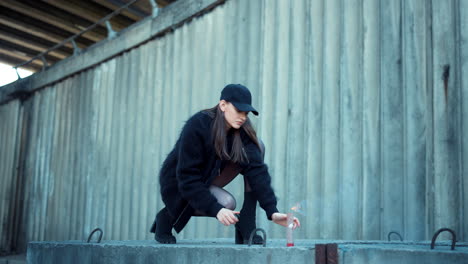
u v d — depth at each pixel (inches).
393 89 167.6
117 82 308.3
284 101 204.4
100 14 344.2
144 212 265.3
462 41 150.7
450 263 57.4
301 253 66.4
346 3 187.6
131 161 283.1
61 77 359.6
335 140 182.9
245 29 227.9
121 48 305.4
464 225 142.7
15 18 356.2
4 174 400.5
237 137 89.0
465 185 143.9
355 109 178.7
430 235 150.9
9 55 421.1
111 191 293.9
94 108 323.9
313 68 194.9
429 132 156.3
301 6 205.0
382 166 165.9
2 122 419.8
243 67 224.8
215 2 244.2
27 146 389.4
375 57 175.3
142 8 331.3
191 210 94.8
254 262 69.9
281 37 209.9
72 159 333.4
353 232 171.3
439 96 154.1
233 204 92.9
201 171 89.8
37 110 386.0
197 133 87.1
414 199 155.9
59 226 332.2
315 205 184.9
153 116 272.7
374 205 167.0
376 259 62.7
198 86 247.4
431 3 161.8
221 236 219.0
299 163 193.8
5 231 383.2
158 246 83.7
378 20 176.4
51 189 349.1
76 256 101.1
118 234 281.3
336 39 189.5
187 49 259.8
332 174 181.3
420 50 162.2
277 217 82.8
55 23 357.7
